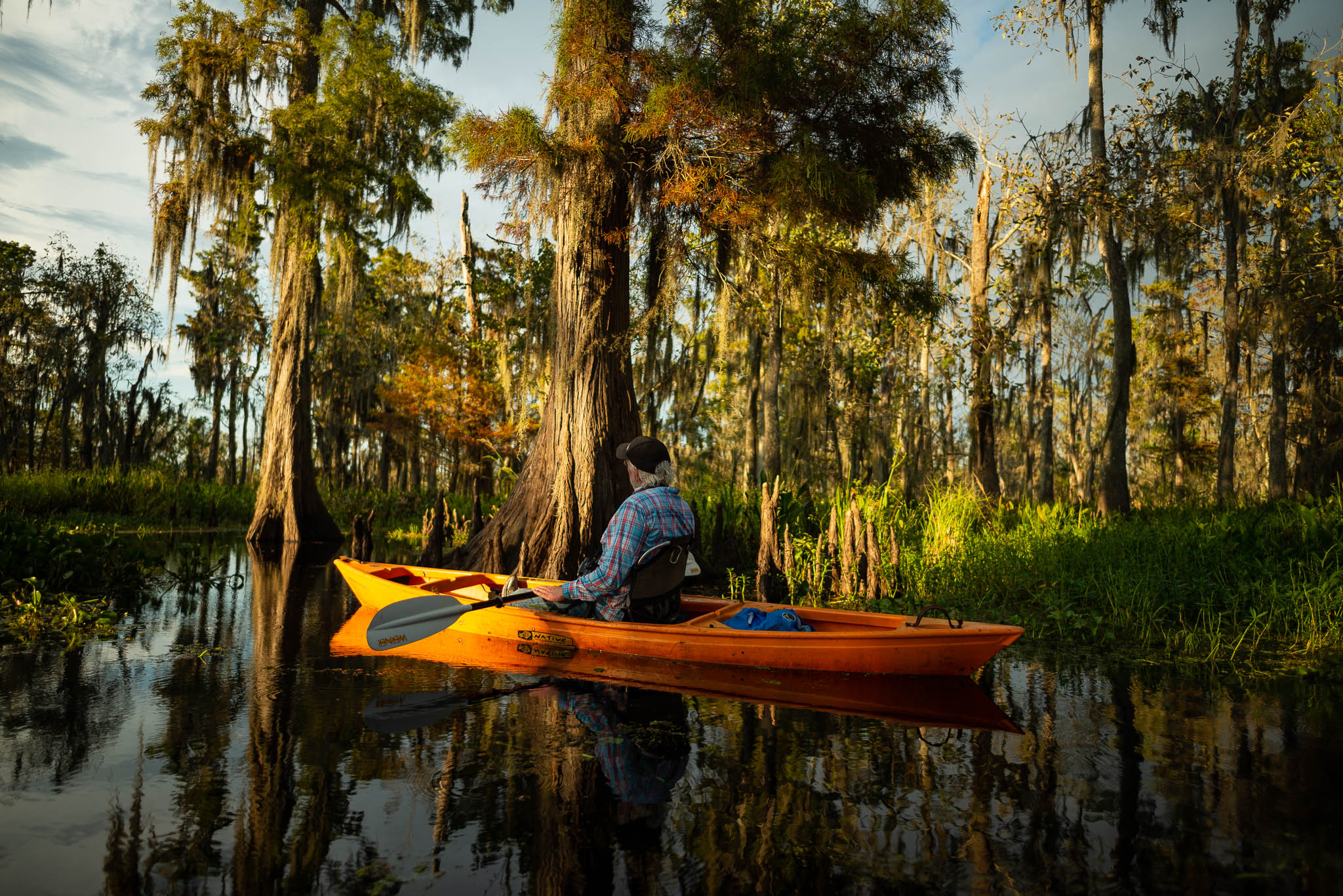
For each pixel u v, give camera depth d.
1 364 31.78
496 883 1.95
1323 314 14.95
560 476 7.93
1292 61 15.54
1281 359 15.31
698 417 26.16
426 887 1.93
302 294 15.02
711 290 9.23
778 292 9.62
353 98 14.32
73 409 37.12
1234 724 3.37
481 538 8.74
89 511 16.02
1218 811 2.41
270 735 3.17
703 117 7.55
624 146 8.11
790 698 3.83
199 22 14.36
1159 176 14.76
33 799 2.48
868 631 4.64
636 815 2.37
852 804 2.47
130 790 2.56
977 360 15.41
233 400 35.16
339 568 6.51
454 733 3.21
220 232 18.48
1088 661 4.74
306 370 15.12
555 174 7.84
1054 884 1.95
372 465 39.34
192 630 5.60
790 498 10.00
